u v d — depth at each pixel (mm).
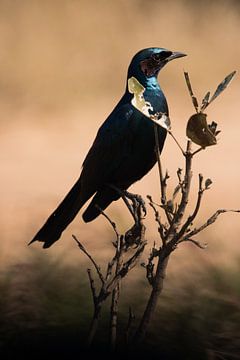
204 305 9273
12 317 8461
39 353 7797
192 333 8453
